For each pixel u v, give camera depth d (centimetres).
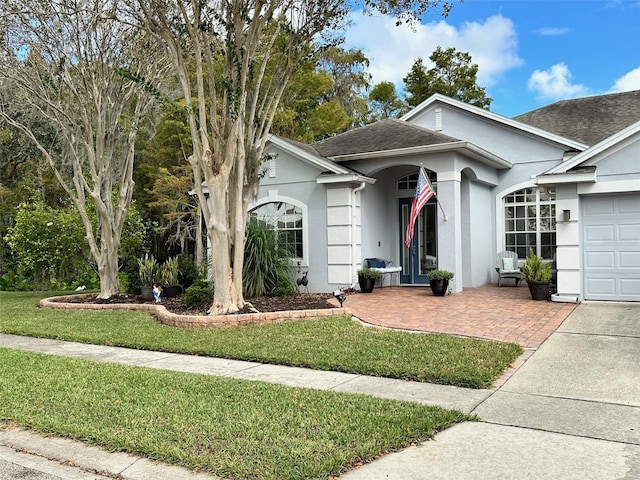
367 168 1518
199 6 999
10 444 477
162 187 2434
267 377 672
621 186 1141
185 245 2667
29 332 1014
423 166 1431
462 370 649
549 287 1230
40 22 1265
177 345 855
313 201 1492
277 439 454
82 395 594
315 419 500
